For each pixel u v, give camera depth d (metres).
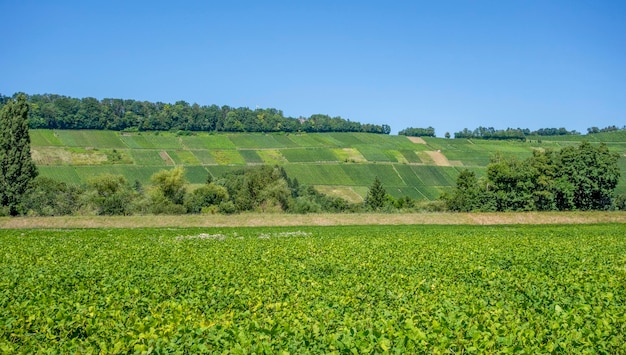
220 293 21.72
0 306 19.70
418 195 132.12
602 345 13.80
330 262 32.84
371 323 16.20
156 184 98.00
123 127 163.00
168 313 18.12
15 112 80.31
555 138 187.25
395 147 168.00
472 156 159.62
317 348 13.56
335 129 188.62
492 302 19.67
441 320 15.83
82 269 30.38
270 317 17.16
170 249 40.84
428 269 29.44
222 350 13.60
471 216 73.75
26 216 74.12
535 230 60.19
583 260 33.06
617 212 76.06
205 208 94.81
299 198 105.12
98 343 14.30
